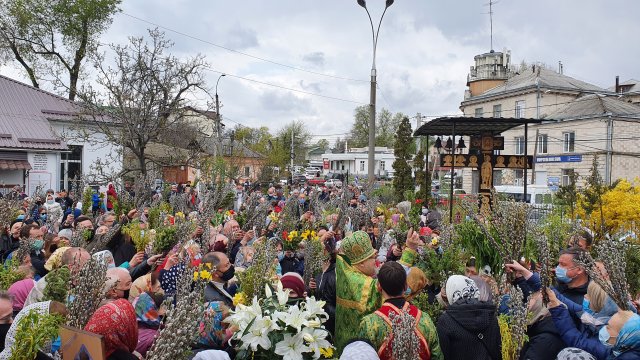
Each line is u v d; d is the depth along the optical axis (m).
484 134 15.84
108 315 3.32
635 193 10.46
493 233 5.49
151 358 2.96
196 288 3.93
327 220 11.90
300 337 3.55
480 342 3.70
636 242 7.56
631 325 3.57
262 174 38.16
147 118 18.66
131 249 7.39
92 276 3.63
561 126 42.34
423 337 3.63
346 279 4.58
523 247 4.74
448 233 6.42
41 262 6.69
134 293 4.94
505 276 4.70
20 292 5.09
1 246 8.26
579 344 3.88
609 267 3.82
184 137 21.22
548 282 4.05
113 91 18.58
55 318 3.17
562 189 13.50
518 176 45.28
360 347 3.25
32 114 27.88
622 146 38.47
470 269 5.57
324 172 82.81
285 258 7.70
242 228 10.03
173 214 13.66
